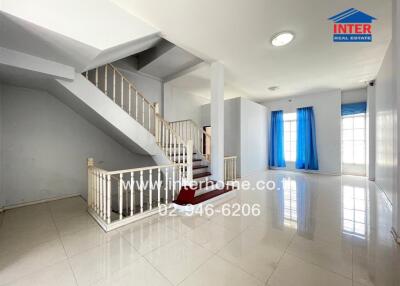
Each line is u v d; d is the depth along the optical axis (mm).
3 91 3279
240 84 5699
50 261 1806
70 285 1506
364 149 6309
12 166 3381
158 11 2477
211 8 2418
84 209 3266
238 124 6211
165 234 2342
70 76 2861
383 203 3516
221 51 3604
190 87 6316
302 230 2443
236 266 1732
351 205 3412
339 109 6336
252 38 3135
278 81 5414
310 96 6961
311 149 6820
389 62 3359
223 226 2570
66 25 2006
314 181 5469
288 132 7633
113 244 2109
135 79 5227
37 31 1925
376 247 2021
